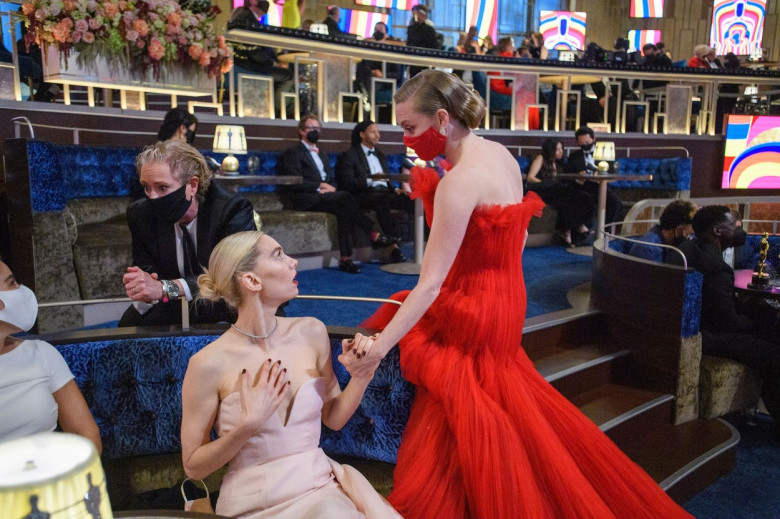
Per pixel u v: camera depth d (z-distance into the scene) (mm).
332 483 1658
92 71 4930
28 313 1620
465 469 1824
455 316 1955
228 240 1631
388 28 12609
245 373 1505
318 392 1686
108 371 2012
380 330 2150
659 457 3053
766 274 3826
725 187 9531
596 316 3967
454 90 1921
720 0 14352
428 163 5656
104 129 5449
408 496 1869
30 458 758
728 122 9383
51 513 711
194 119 4219
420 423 1991
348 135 7305
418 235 5598
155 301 2100
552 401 2082
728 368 3520
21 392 1620
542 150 7145
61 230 3770
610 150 6773
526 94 8375
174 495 1949
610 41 15219
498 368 1989
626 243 4672
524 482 1820
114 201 4902
